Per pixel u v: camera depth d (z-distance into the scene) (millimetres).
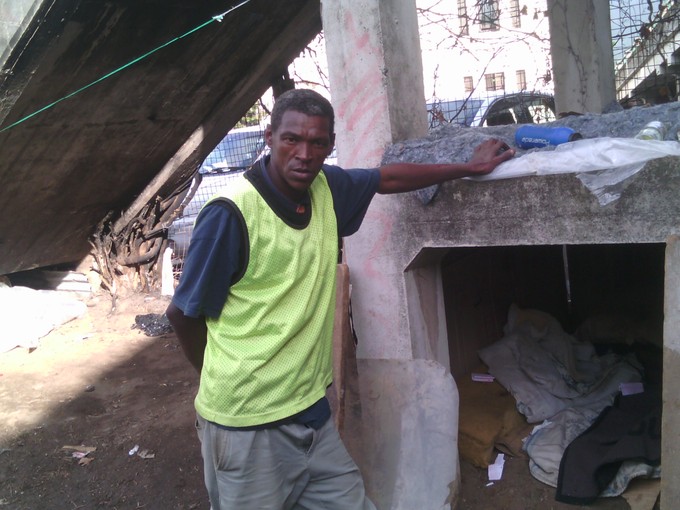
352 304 2977
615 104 4223
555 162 2303
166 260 6809
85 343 5621
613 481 2770
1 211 5754
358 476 2102
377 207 2809
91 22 4289
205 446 1970
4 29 4148
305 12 5242
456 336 3664
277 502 1931
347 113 2824
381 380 2896
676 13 5629
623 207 2227
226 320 1841
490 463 3100
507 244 2502
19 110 4680
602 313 4316
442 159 2557
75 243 6949
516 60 9625
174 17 4633
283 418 1885
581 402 3361
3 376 4953
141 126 5641
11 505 3264
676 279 2156
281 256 1795
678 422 2215
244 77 5734
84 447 3777
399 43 2779
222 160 7883
